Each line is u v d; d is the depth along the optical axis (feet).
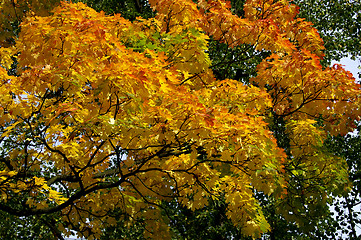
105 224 25.54
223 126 17.04
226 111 17.76
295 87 25.95
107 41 17.78
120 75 14.71
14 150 21.94
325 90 22.95
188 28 22.86
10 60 22.76
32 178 21.16
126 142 18.04
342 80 22.68
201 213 36.45
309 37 28.73
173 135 16.80
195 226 36.50
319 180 30.12
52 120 16.99
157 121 17.26
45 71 16.10
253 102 22.38
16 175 20.33
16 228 32.01
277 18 28.81
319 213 31.30
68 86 16.58
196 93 18.54
